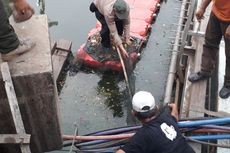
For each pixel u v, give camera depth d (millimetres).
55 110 4031
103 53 7367
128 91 6688
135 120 6543
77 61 7523
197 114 5051
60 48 7633
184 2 6977
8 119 3955
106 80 7348
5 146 4301
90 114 6805
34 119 4062
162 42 8047
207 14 6352
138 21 8102
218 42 5117
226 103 5188
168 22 8500
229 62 4965
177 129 3725
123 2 6176
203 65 5332
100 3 6391
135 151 3580
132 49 7312
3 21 3404
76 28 8281
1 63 3641
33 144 4359
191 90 5375
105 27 6906
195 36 5879
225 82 5223
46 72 3664
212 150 4836
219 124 4371
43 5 8523
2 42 3543
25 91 3762
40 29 4102
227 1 4547
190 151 3699
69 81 7348
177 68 6199
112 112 6848
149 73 7422
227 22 4684
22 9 3975
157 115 3691
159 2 8922
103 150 4488
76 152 4582
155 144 3547
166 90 5957
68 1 8953
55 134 4324
